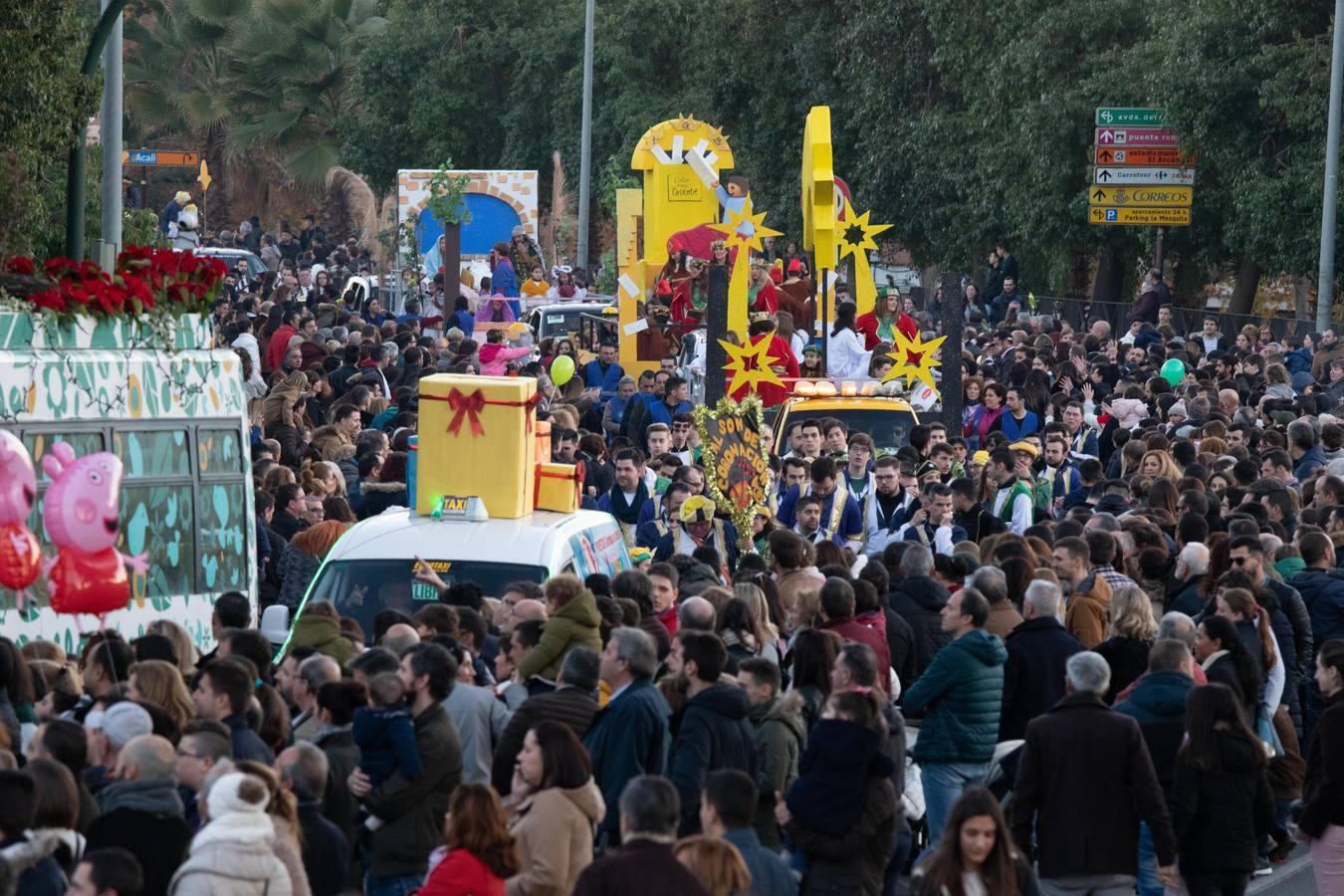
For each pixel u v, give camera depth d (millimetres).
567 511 41438
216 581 40625
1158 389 78000
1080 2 130625
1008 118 136250
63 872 21562
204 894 21000
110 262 62625
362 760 26656
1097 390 84938
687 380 83562
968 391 73000
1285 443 61281
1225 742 30359
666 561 37562
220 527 40844
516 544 38188
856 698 27266
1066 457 57500
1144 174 124562
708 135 102438
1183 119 119438
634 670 28000
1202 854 30734
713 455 51125
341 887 23984
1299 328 109688
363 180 196375
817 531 49906
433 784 26812
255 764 22328
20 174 52469
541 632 30484
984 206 137625
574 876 23938
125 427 38062
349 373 76375
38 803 21516
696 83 173375
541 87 192250
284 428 60312
